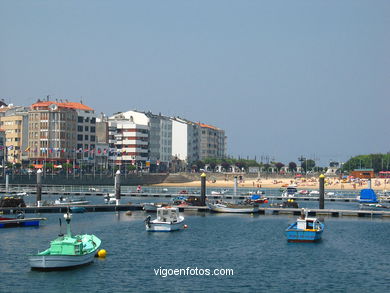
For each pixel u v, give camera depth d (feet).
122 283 266.77
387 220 501.15
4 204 503.61
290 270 298.15
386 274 292.20
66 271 283.59
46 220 474.90
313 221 388.57
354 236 408.46
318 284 271.49
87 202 608.19
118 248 349.20
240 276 283.79
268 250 350.64
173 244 367.04
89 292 252.62
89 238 324.80
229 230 432.25
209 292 256.32
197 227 447.42
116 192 579.48
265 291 258.57
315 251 349.41
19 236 385.29
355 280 279.49
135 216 515.09
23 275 275.18
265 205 655.76
